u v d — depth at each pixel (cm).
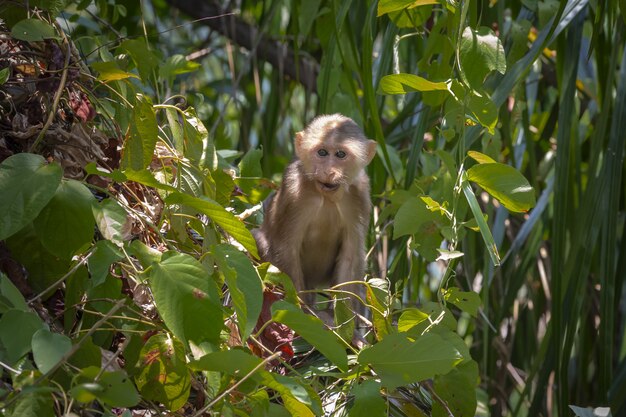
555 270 934
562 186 948
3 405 528
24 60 754
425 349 665
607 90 977
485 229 767
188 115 792
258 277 633
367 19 949
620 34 998
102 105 765
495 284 1166
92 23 1051
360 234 1041
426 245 819
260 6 1420
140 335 660
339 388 753
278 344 800
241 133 1352
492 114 793
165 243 712
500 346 1164
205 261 712
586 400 1080
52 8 794
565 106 967
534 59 905
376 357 670
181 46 1398
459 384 767
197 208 654
